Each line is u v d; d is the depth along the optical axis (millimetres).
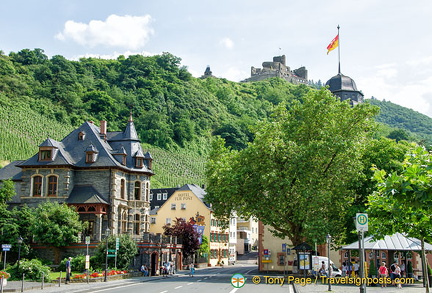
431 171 13828
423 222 18078
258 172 43969
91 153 55625
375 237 20562
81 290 29625
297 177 42781
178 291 28609
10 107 125125
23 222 49219
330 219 45625
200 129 171750
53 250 50375
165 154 142125
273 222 46438
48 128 125375
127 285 34656
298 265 38125
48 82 157750
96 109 154250
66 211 49812
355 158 44000
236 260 108750
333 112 45594
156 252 52688
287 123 46656
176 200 89188
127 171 58156
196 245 70250
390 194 14508
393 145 49531
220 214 48562
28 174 54719
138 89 181750
